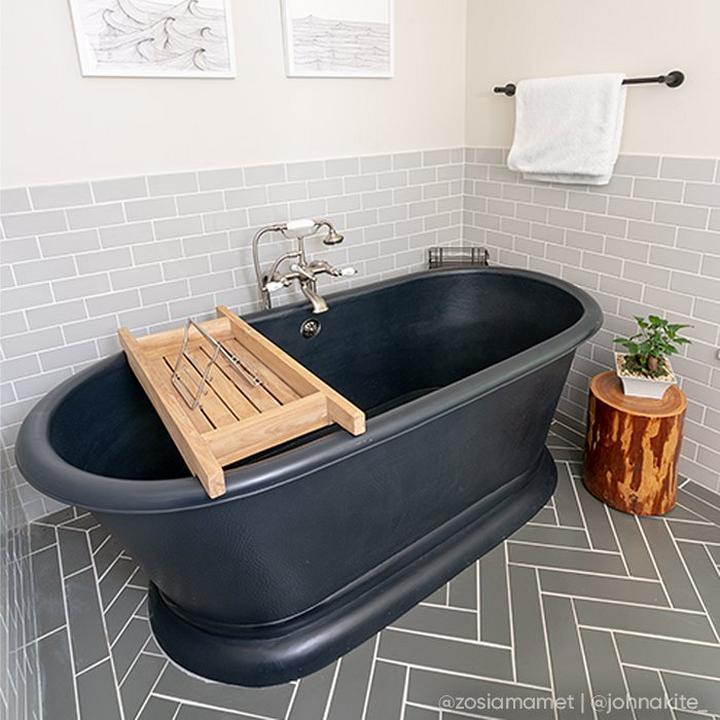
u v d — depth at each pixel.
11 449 1.93
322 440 1.26
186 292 2.15
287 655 1.45
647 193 1.99
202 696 1.43
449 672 1.46
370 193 2.52
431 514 1.68
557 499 2.05
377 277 2.69
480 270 2.49
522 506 1.94
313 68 2.17
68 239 1.87
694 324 1.97
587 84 2.00
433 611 1.63
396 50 2.38
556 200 2.35
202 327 1.87
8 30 1.62
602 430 1.94
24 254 1.81
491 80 2.49
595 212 2.20
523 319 2.40
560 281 2.27
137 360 1.63
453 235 2.87
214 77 1.97
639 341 2.15
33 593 1.74
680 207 1.91
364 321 2.37
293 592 1.43
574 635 1.54
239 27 1.98
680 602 1.63
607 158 2.02
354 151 2.41
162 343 1.79
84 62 1.73
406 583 1.64
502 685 1.42
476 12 2.46
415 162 2.61
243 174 2.15
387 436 1.32
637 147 1.99
